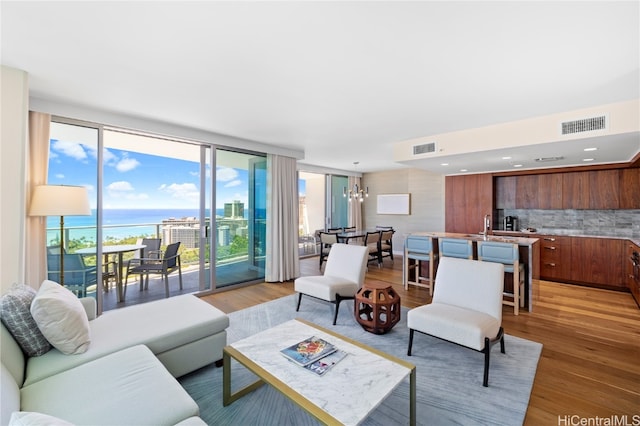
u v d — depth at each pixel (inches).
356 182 346.9
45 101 115.9
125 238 215.9
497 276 99.6
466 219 248.4
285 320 131.3
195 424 48.8
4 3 60.7
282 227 205.8
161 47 79.3
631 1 60.5
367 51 81.1
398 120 143.7
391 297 118.4
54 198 101.7
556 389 82.1
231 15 65.7
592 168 197.8
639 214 190.2
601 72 92.5
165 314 93.4
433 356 99.9
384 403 76.4
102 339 76.0
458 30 71.4
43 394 54.0
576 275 195.9
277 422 69.7
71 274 127.3
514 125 144.7
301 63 87.9
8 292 70.7
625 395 79.4
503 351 101.5
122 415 49.5
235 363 95.8
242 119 142.7
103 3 61.3
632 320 132.6
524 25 69.1
